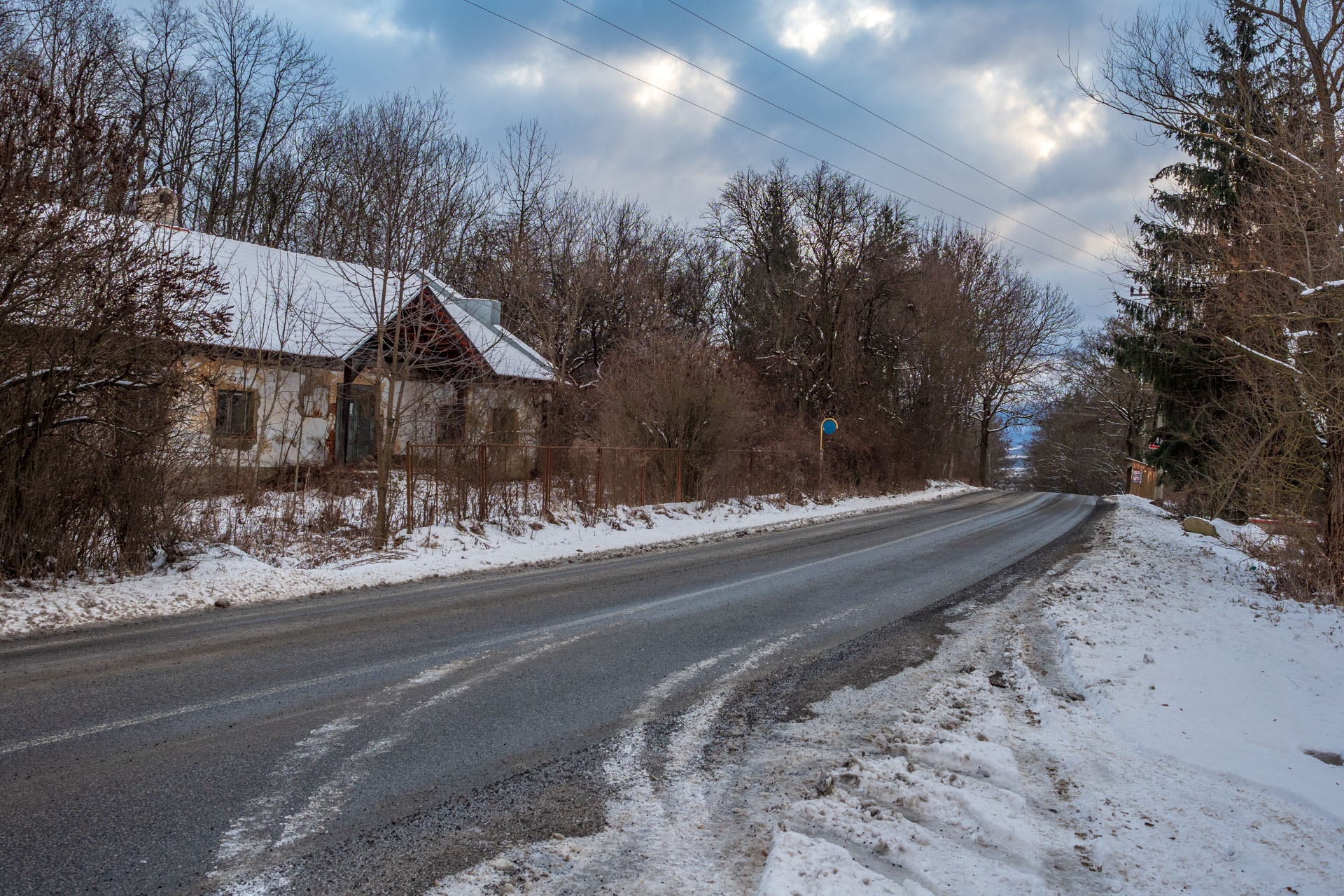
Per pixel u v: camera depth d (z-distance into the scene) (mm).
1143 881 3295
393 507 13742
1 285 8039
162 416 9734
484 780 4090
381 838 3420
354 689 5551
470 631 7465
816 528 18812
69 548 8867
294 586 9516
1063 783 4340
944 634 7992
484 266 33625
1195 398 22125
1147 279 14406
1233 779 4480
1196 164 17969
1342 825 3947
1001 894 3096
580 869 3197
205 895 2910
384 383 20516
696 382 21266
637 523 17516
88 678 5641
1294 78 11406
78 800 3664
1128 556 14766
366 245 15648
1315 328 10367
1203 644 7691
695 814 3771
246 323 17953
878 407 34094
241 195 30500
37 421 8672
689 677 6145
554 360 30562
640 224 39719
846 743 4785
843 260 33188
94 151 8914
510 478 15641
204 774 4020
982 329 42688
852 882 3000
